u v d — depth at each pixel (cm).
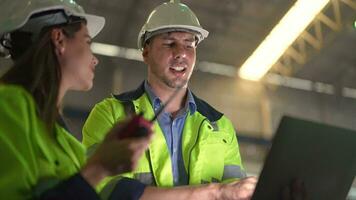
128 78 686
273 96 763
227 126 225
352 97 805
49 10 147
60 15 148
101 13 633
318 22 675
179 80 220
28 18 145
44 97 131
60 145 136
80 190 113
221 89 735
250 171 709
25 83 130
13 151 115
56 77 135
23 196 113
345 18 655
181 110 219
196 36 233
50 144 129
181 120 218
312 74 782
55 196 111
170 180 201
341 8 647
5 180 112
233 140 224
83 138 207
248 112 741
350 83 793
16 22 146
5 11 149
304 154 145
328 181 152
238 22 658
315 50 707
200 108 225
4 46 151
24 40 147
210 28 666
